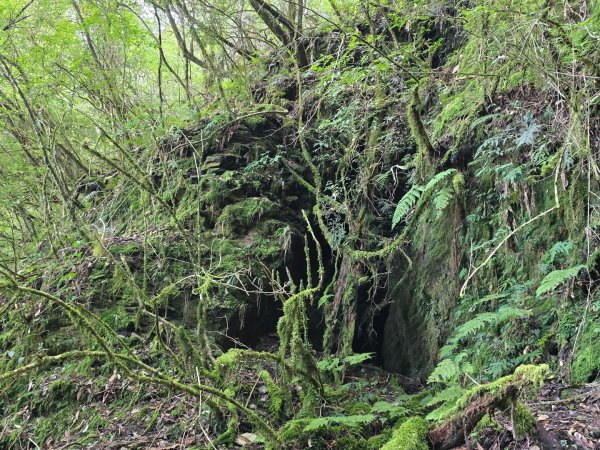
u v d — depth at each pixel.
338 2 7.91
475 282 4.45
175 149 6.39
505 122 4.35
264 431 2.96
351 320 5.24
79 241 5.58
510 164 4.10
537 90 4.15
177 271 5.09
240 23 8.12
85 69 6.85
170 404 3.71
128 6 7.19
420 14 6.06
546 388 3.24
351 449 3.05
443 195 4.23
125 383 3.95
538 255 3.96
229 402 3.12
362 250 5.48
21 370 2.22
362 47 6.28
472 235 4.60
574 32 3.79
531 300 3.88
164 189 6.25
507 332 3.90
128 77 8.09
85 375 4.07
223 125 6.52
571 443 2.51
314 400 3.65
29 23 6.63
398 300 5.48
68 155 7.22
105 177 7.25
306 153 6.23
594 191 3.53
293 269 5.71
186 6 7.57
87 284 4.87
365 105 6.07
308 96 6.98
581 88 3.55
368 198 5.64
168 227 5.59
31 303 4.58
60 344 4.36
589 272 3.47
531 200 4.06
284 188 6.18
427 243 5.23
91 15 6.58
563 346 3.46
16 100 6.51
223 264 5.15
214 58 8.07
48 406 3.90
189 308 4.85
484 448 2.63
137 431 3.53
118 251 5.26
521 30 3.94
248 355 3.31
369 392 4.31
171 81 10.25
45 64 6.55
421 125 4.70
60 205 7.45
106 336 4.34
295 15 8.38
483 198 4.52
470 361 4.11
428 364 4.78
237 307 4.91
